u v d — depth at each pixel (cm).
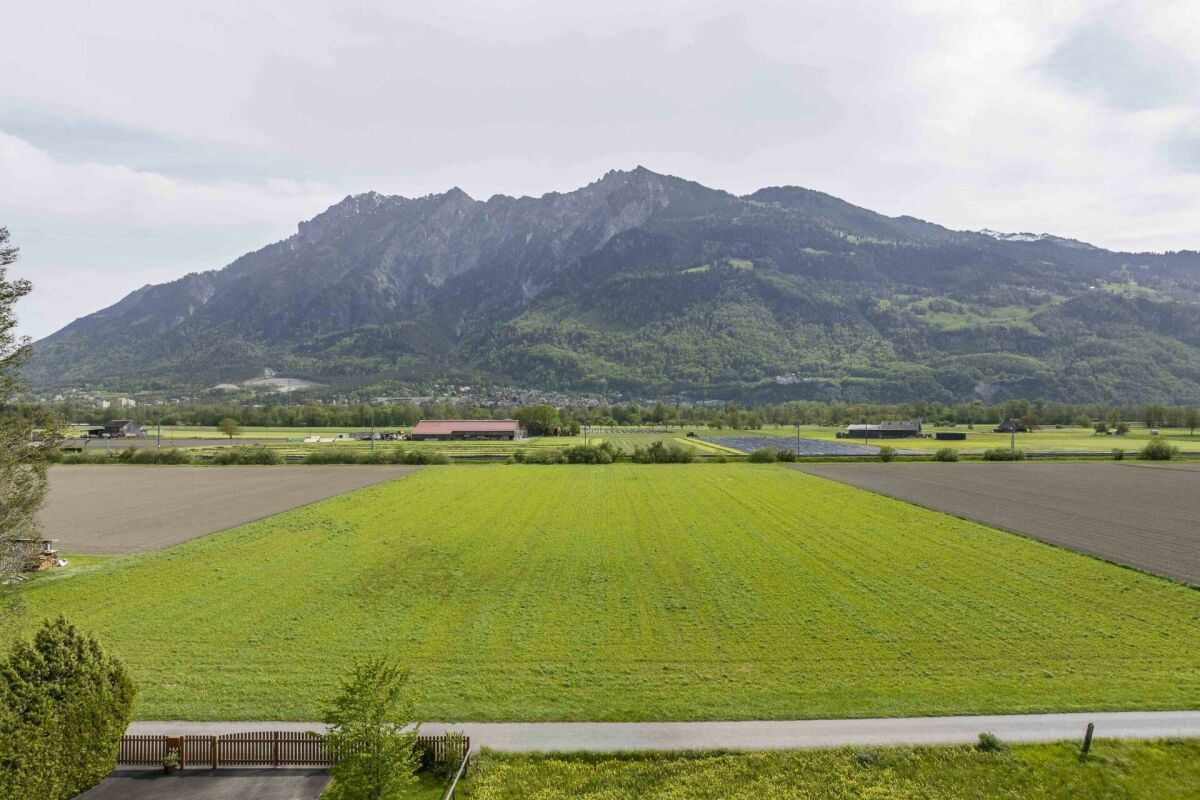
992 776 1994
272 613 3441
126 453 11025
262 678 2639
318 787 2008
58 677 1952
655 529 5506
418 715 2338
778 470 9775
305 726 2261
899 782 1970
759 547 4847
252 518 6131
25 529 2727
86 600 3672
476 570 4256
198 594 3772
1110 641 3025
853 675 2673
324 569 4300
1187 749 2119
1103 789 1939
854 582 3959
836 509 6450
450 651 2922
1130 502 6850
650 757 2102
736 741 2183
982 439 16838
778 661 2814
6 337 2514
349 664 2781
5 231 2497
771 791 1933
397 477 9125
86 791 1983
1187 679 2625
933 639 3055
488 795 1909
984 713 2355
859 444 15412
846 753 2108
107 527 5744
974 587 3856
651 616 3378
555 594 3750
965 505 6675
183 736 2131
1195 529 5478
